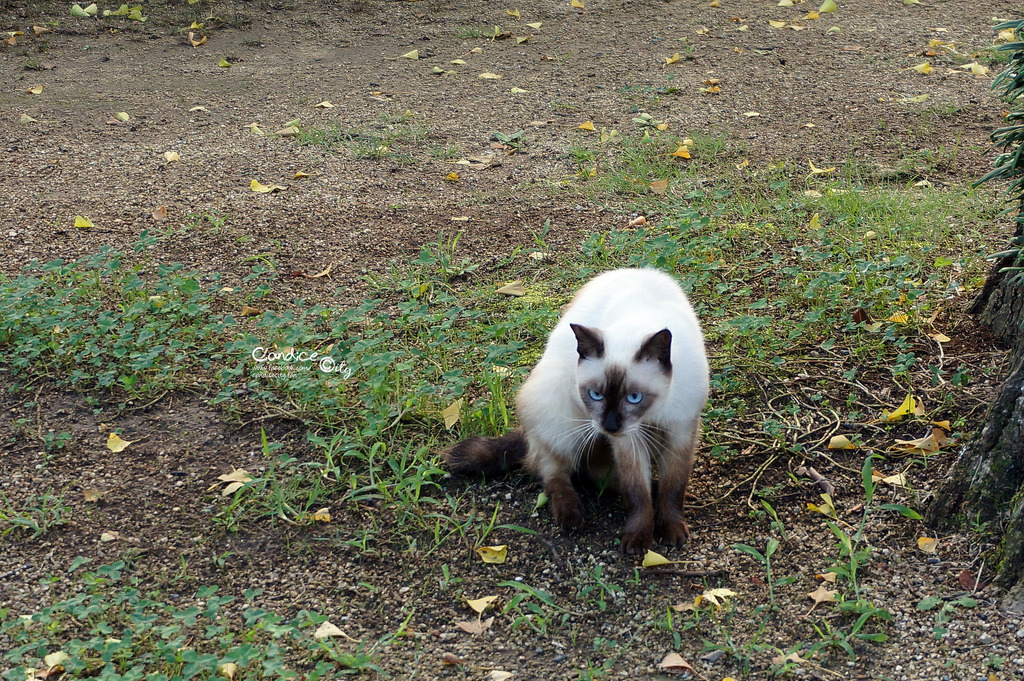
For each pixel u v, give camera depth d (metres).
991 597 2.29
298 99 4.11
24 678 2.20
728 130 3.64
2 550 2.43
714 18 4.86
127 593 2.33
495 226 3.20
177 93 4.20
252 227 3.20
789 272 2.89
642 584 2.36
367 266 3.07
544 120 3.81
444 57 4.55
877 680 2.21
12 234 3.16
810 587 2.33
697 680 2.23
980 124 3.58
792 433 2.57
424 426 2.63
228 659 2.22
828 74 4.12
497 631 2.31
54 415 2.67
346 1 5.20
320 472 2.54
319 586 2.37
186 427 2.65
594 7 5.07
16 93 4.20
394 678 2.24
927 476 2.47
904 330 2.75
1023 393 2.36
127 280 2.98
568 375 2.44
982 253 2.94
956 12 4.79
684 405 2.40
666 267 2.95
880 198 3.15
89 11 5.08
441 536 2.44
